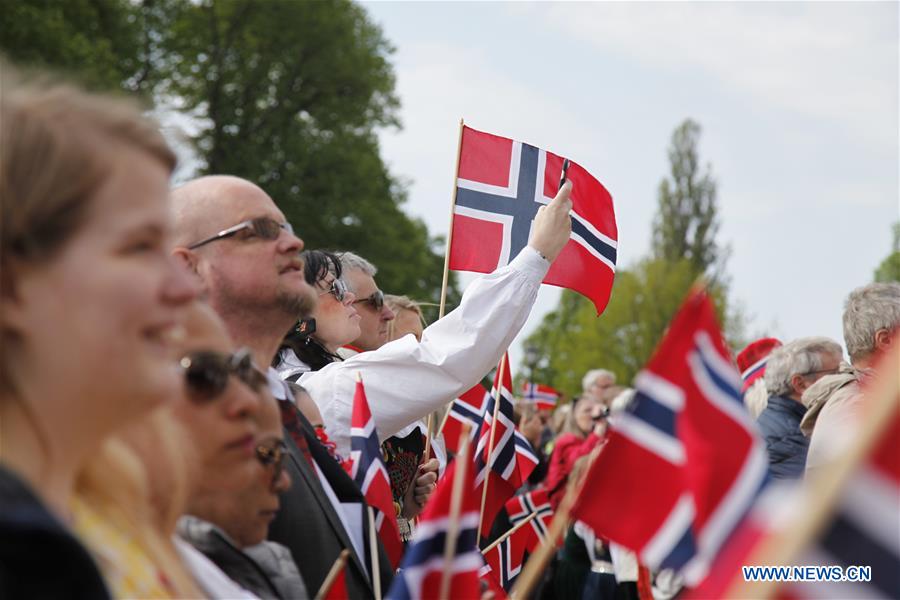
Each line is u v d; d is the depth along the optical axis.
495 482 4.87
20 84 1.42
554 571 7.91
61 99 1.38
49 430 1.34
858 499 1.45
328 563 2.69
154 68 26.58
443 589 1.78
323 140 28.31
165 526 1.71
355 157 28.08
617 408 7.48
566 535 7.50
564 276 4.58
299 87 28.36
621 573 6.98
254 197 2.96
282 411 2.85
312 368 4.18
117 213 1.35
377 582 2.81
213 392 2.05
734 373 1.96
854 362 4.76
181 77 26.91
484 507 4.58
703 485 1.90
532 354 23.39
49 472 1.35
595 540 7.34
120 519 1.57
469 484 1.94
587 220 4.64
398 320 5.52
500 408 4.89
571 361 57.56
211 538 2.08
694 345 1.97
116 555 1.50
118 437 1.63
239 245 2.91
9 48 20.47
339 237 27.33
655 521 1.92
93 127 1.37
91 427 1.36
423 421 4.46
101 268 1.33
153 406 1.38
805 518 1.45
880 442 1.44
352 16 29.16
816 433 4.30
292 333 4.17
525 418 10.41
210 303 2.89
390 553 3.22
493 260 4.61
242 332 2.93
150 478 1.70
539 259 3.65
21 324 1.31
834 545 1.46
